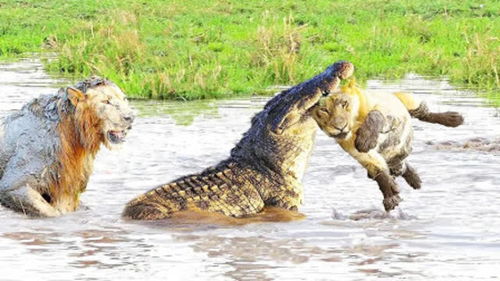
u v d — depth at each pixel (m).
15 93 41.31
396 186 20.66
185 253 18.50
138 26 66.06
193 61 49.94
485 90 43.09
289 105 21.92
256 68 48.31
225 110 37.69
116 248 18.86
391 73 48.97
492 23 66.81
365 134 19.66
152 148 29.27
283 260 17.98
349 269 17.34
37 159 22.48
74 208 22.56
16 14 74.56
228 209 21.61
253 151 22.52
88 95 22.39
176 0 82.06
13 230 20.47
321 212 21.89
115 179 25.33
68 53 51.62
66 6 78.56
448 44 58.97
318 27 67.06
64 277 16.84
